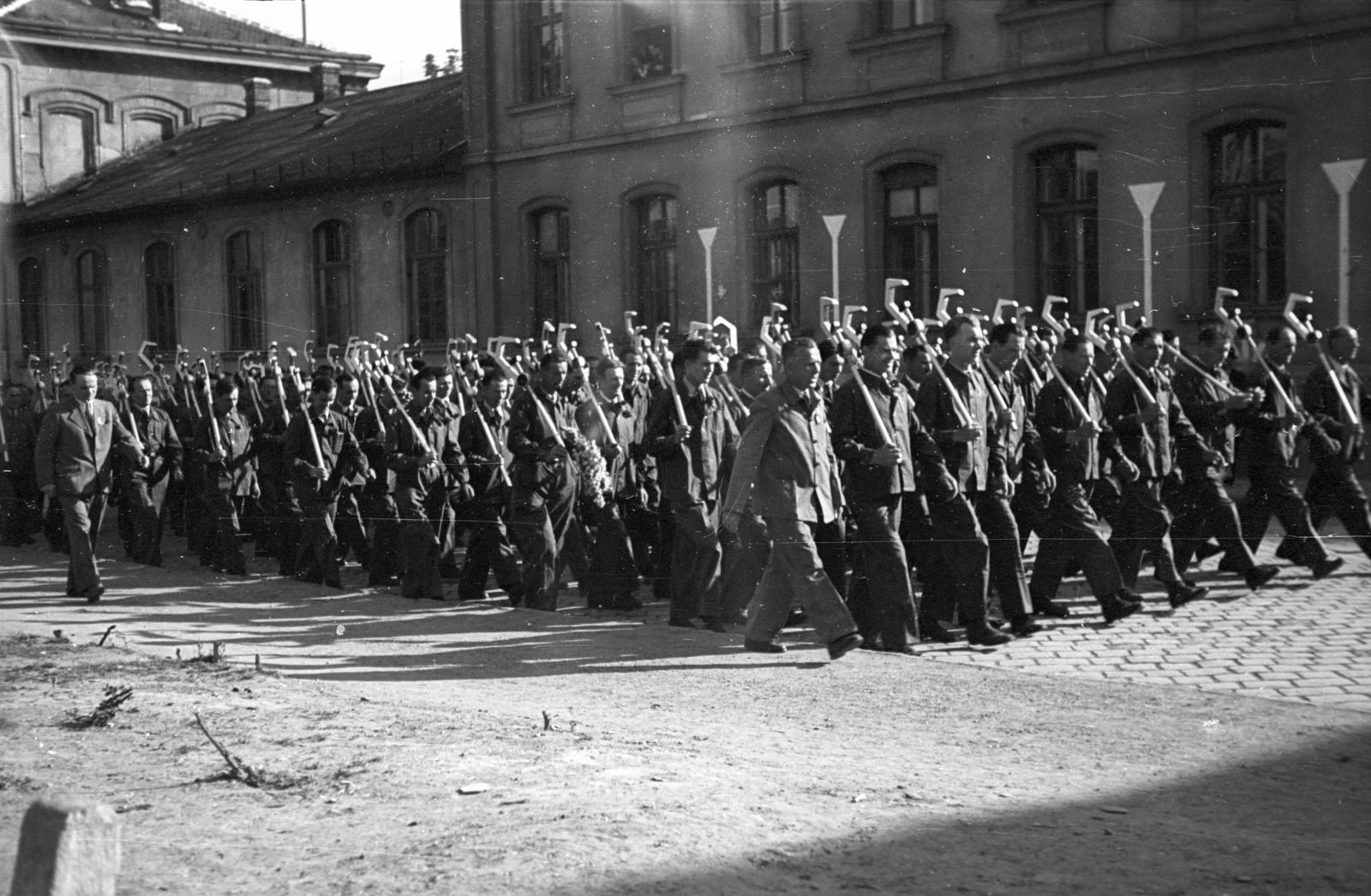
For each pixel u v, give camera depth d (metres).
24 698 7.90
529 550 11.58
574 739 6.78
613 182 18.34
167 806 5.64
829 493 9.15
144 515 15.22
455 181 20.02
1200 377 11.12
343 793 5.74
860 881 4.67
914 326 11.74
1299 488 11.52
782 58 16.09
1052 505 10.16
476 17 20.27
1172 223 10.70
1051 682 8.28
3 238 23.19
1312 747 6.68
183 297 21.42
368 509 13.38
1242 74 9.41
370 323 20.45
